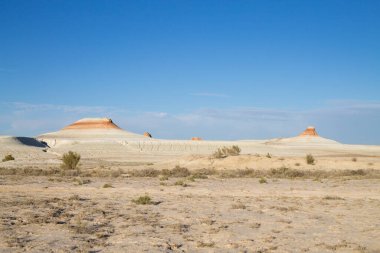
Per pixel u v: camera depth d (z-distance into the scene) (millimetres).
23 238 12609
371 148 159375
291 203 21391
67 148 116562
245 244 12195
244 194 25906
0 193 25359
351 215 17625
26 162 65375
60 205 19984
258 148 132875
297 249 11633
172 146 134750
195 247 11797
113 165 63688
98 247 11672
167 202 21594
